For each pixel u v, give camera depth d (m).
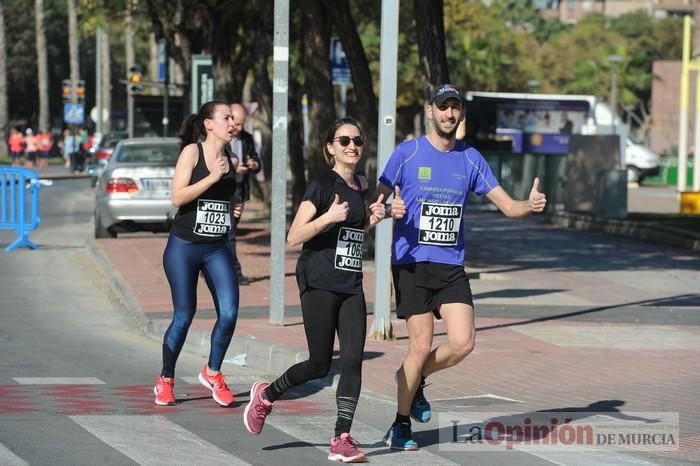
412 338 10.82
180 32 46.78
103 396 13.35
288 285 22.80
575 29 143.00
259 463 10.41
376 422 12.48
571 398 13.64
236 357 15.95
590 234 38.78
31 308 20.80
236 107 21.11
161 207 30.66
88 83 133.75
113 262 26.09
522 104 70.38
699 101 54.06
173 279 12.78
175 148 32.22
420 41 24.62
